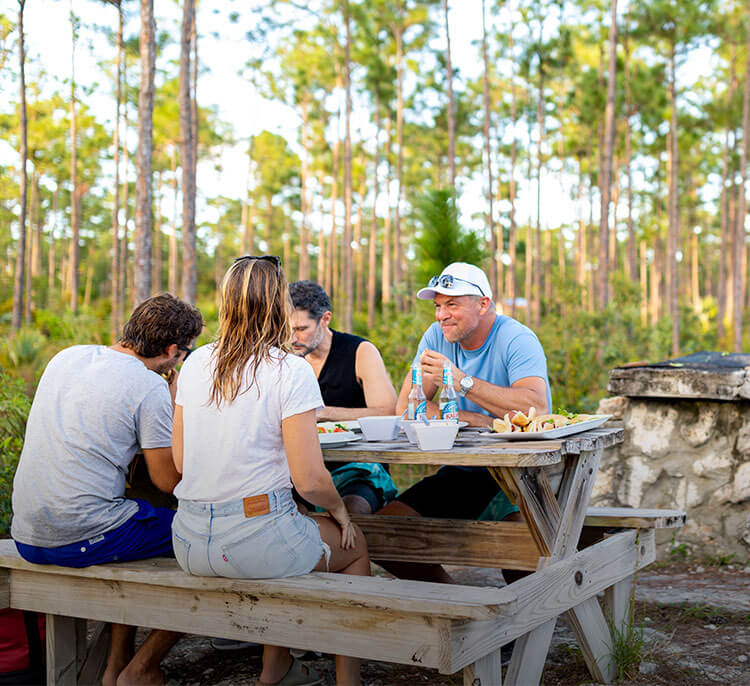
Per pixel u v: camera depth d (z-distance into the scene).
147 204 9.77
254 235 64.88
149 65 9.77
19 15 16.12
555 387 8.94
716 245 59.12
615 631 2.80
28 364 10.09
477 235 7.15
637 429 4.84
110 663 2.67
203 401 2.27
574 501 2.58
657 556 4.66
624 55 27.11
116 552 2.49
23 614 2.75
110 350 2.62
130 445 2.55
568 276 11.33
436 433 2.32
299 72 29.48
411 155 40.06
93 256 61.59
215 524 2.21
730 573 4.27
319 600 2.08
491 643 2.06
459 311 3.12
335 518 2.44
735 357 5.06
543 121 34.56
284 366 2.24
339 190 51.66
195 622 2.34
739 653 3.01
